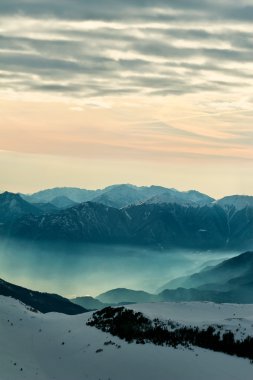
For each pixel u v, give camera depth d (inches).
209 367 3203.7
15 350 3452.3
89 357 3376.0
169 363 3216.0
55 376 3147.1
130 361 3257.9
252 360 3412.9
